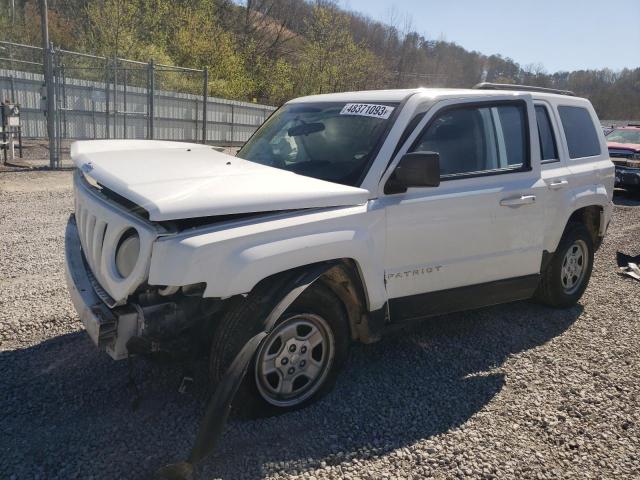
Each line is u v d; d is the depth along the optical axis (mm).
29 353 3820
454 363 4094
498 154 4258
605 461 3020
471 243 3982
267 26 42812
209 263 2738
